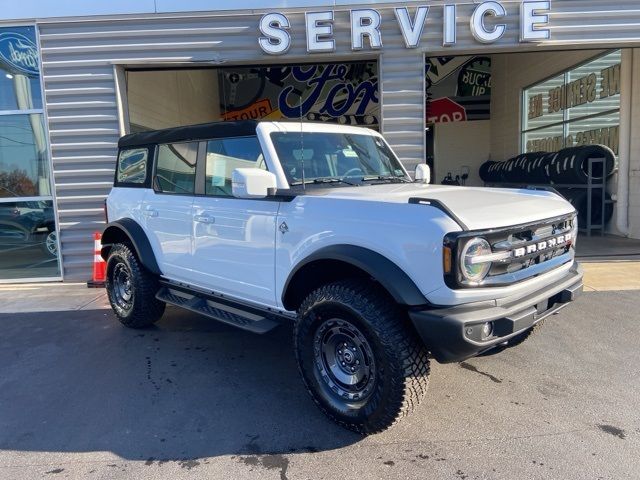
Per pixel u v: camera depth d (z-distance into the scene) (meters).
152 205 4.89
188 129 4.50
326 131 4.27
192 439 3.19
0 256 7.87
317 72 15.88
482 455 2.94
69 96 7.55
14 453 3.07
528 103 14.44
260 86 15.91
